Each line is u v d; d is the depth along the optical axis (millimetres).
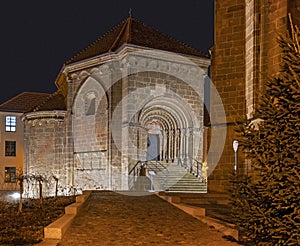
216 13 19531
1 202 18703
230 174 8555
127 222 11203
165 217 12023
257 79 16453
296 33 7348
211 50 19750
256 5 16750
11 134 38219
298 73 7098
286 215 6641
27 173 30516
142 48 25391
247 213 7578
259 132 7543
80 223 10938
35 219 12039
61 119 29344
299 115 6941
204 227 10648
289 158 6805
